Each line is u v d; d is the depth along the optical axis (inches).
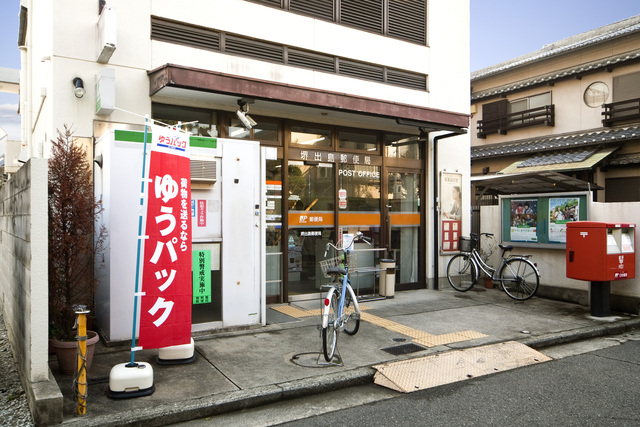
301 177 322.3
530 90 694.5
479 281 396.5
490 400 169.8
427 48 378.6
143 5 254.8
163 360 190.9
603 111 608.1
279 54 305.0
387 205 363.9
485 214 395.5
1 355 215.5
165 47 261.3
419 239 385.7
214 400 157.3
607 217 313.1
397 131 368.5
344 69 336.2
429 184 382.9
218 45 281.3
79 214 191.3
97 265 229.1
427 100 377.7
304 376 182.1
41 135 310.8
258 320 251.3
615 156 571.5
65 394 159.9
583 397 172.6
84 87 238.1
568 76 636.7
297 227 320.2
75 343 174.9
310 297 326.0
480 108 767.7
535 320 279.9
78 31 237.3
